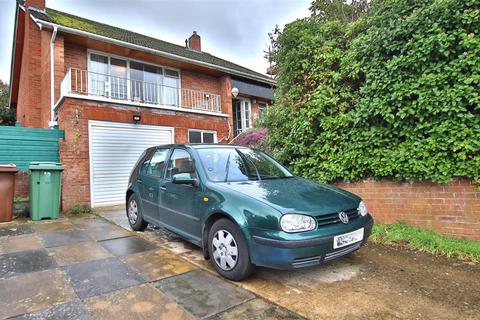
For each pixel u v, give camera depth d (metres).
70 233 5.39
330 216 3.17
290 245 2.83
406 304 2.77
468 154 4.09
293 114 6.28
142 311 2.62
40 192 6.68
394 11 4.89
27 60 11.99
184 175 3.90
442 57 4.26
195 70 14.02
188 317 2.53
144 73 12.66
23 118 14.27
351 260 3.89
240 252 3.16
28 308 2.66
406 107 4.47
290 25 6.52
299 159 6.11
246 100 16.91
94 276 3.37
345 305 2.77
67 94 8.32
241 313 2.60
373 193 5.13
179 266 3.70
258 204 3.12
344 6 11.31
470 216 4.16
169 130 10.62
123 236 5.18
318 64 5.96
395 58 4.58
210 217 3.59
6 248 4.45
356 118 5.09
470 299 2.82
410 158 4.46
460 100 3.99
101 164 8.86
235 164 4.26
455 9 4.11
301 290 3.08
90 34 10.16
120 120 9.34
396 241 4.41
